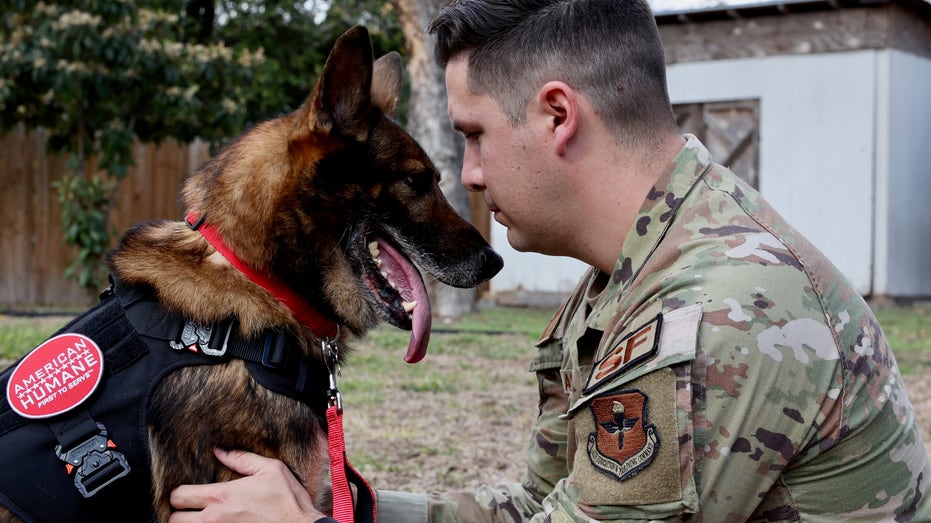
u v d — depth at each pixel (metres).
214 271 2.55
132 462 2.33
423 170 3.02
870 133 12.12
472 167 2.50
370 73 2.79
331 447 2.52
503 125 2.34
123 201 13.15
